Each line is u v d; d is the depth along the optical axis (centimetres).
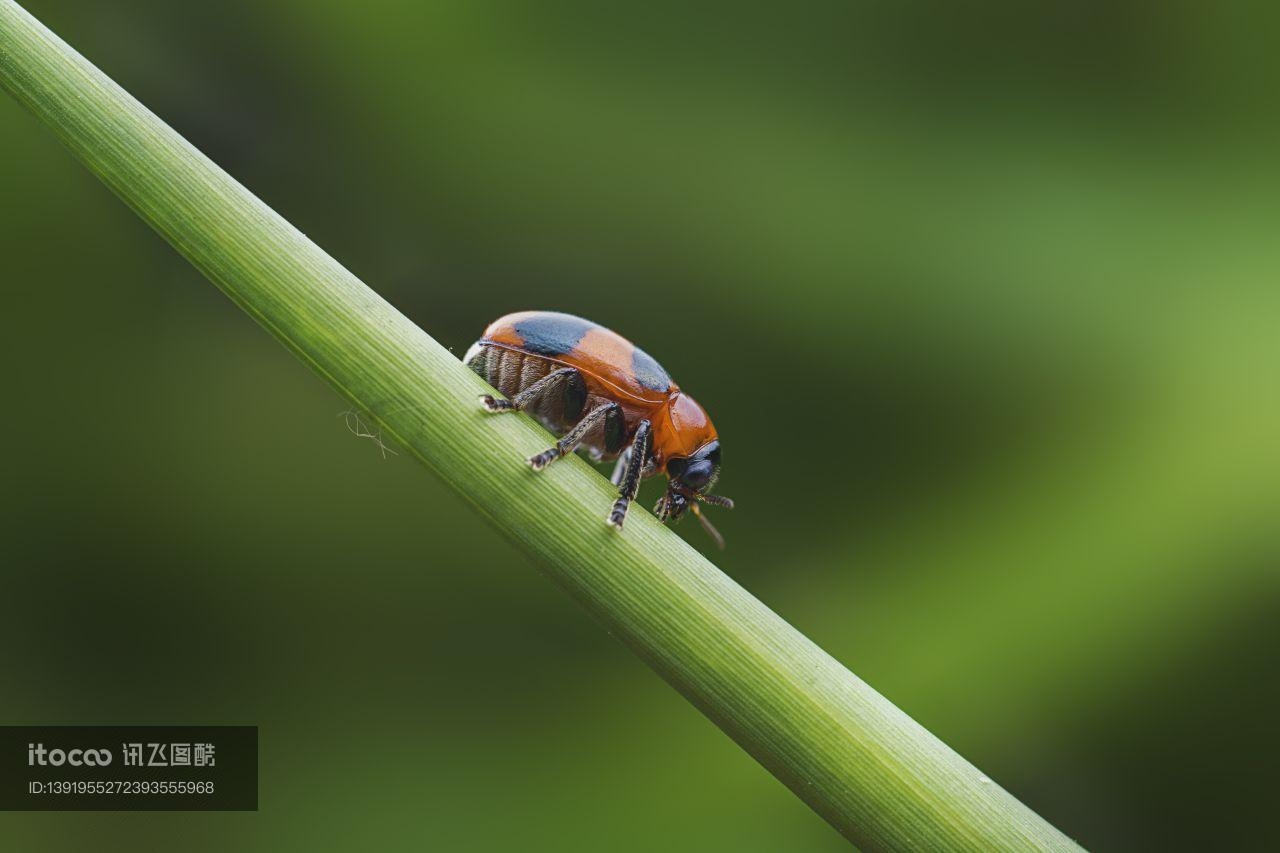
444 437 7
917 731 7
